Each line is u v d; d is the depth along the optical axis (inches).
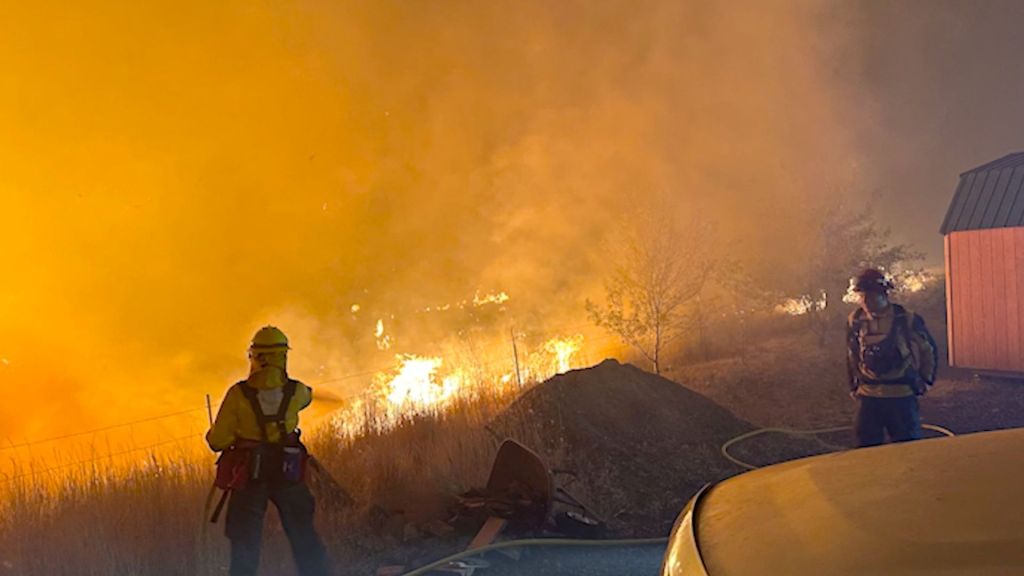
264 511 219.8
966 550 75.9
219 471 218.1
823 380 480.7
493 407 396.2
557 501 285.3
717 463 345.7
